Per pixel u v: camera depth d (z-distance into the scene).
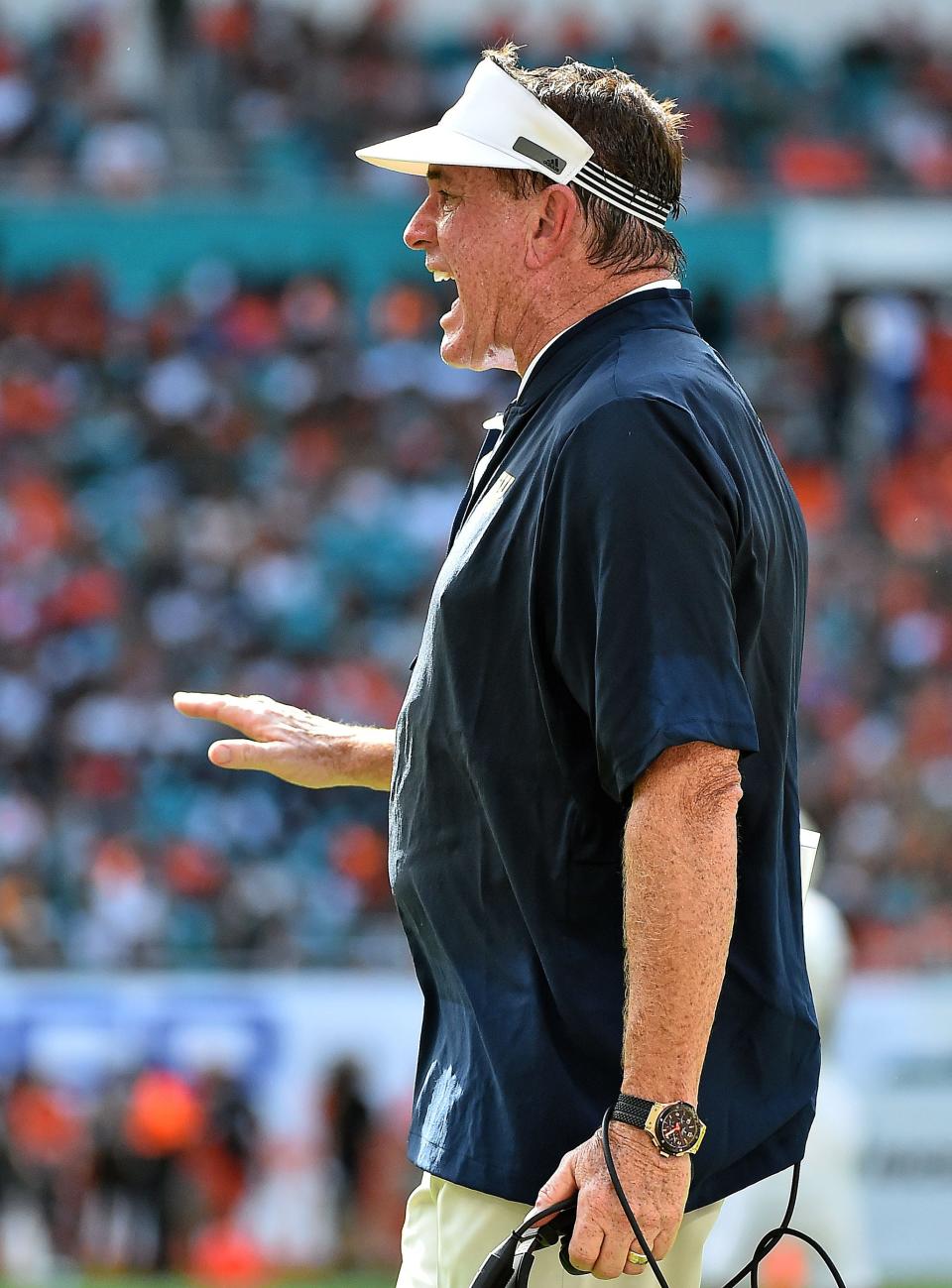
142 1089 37.53
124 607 54.47
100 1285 35.62
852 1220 17.61
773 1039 8.57
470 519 8.84
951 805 49.47
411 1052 38.47
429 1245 9.00
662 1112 7.72
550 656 8.40
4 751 48.94
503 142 8.95
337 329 61.81
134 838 45.47
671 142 9.22
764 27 72.81
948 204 62.97
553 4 72.56
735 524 8.25
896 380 62.28
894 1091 38.53
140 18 68.00
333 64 68.56
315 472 58.94
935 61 72.38
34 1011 37.84
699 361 8.73
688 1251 8.73
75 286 61.16
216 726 50.09
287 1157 37.72
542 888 8.48
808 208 62.56
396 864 9.12
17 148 64.81
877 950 40.34
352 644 54.59
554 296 9.04
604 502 8.06
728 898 7.78
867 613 56.47
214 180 61.78
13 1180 36.84
